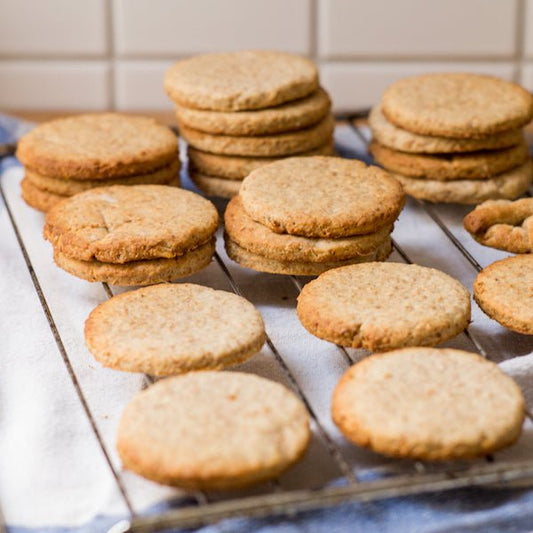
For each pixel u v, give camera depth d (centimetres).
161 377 60
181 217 66
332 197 66
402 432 54
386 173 68
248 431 54
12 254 69
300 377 61
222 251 69
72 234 65
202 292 62
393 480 53
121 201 67
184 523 52
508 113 71
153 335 59
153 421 55
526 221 67
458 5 87
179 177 72
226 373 57
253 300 66
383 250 66
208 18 87
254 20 87
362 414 55
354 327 60
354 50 88
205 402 56
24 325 64
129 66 88
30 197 71
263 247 65
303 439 54
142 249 64
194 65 74
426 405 55
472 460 56
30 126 80
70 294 66
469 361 58
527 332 61
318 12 87
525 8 87
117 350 58
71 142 71
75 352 62
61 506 55
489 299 62
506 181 71
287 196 66
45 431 58
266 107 71
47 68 88
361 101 90
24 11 86
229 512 52
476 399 56
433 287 62
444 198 71
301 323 62
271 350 61
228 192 71
